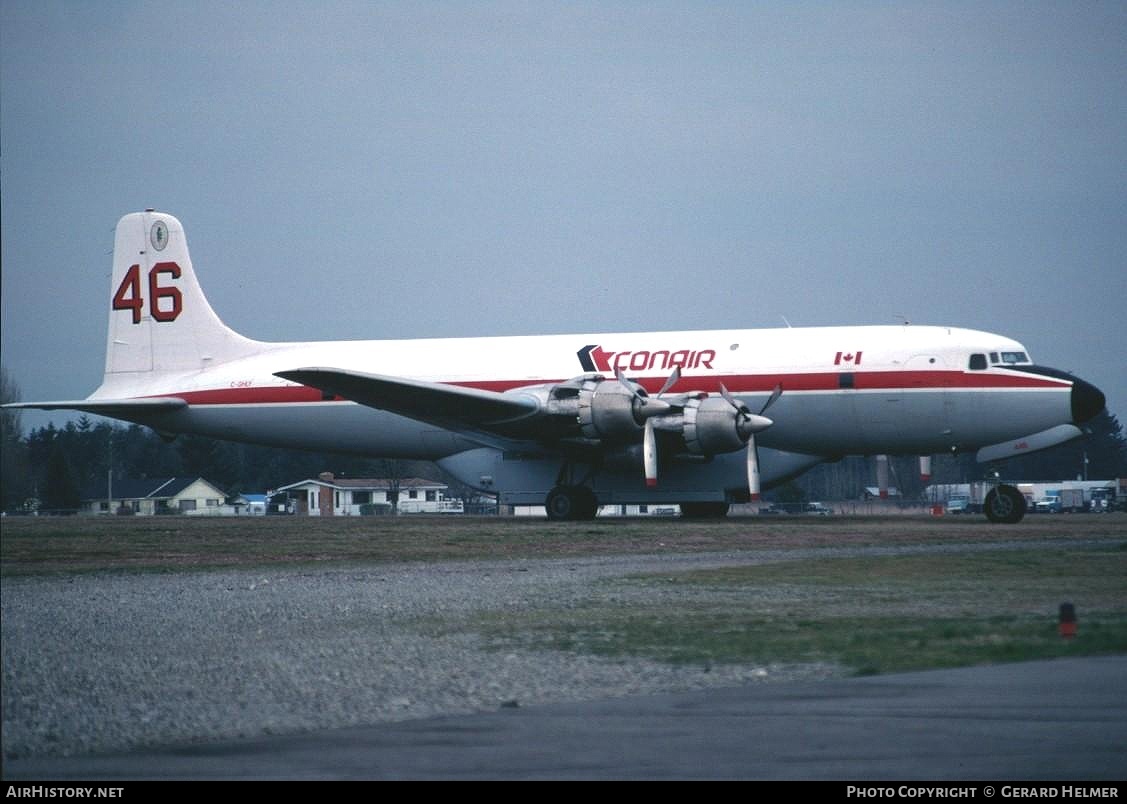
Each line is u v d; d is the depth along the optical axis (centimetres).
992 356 9331
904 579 5334
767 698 2945
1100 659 3322
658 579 5478
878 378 9419
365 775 2392
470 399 9388
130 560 6862
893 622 4012
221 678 3269
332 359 11056
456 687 3128
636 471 9738
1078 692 2948
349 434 10875
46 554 7256
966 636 3678
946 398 9294
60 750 2570
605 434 9388
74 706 2948
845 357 9538
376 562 6625
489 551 7194
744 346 9875
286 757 2512
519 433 9700
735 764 2438
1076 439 9244
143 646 3784
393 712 2866
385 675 3291
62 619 4406
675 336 10175
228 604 4806
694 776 2372
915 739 2584
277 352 11419
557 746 2567
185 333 11719
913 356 9394
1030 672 3166
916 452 9650
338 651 3662
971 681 3075
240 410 11175
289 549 7506
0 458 8681
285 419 11031
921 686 3033
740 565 6081
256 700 3003
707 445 9306
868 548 7019
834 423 9550
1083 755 2473
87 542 8169
